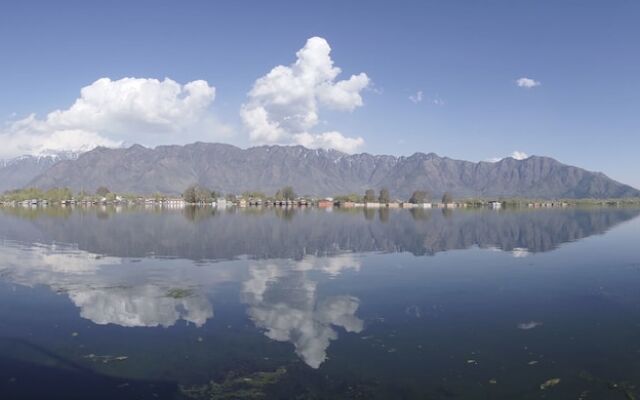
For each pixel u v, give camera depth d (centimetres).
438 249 6725
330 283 4169
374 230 9981
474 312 3206
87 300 3478
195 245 6969
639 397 1958
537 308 3325
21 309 3225
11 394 1973
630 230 10238
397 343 2575
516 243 7575
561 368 2241
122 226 10450
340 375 2159
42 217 14038
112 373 2170
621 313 3184
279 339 2627
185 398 1950
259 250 6456
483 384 2075
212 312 3177
